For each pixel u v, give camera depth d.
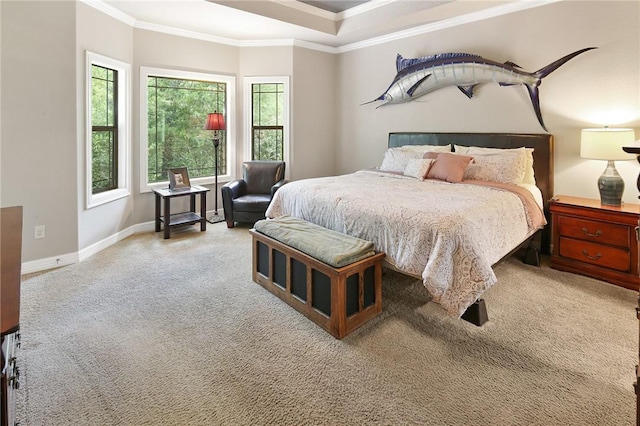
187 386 1.73
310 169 5.67
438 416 1.55
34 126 3.07
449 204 2.54
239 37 5.02
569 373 1.82
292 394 1.68
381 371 1.85
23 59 2.96
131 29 4.21
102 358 1.93
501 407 1.60
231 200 4.64
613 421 1.52
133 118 4.36
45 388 1.69
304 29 4.64
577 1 3.38
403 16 4.15
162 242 4.08
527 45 3.73
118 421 1.51
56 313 2.42
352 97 5.57
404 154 4.27
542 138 3.60
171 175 4.53
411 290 2.81
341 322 2.13
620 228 2.83
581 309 2.50
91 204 3.59
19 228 1.50
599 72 3.31
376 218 2.46
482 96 4.13
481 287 2.08
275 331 2.22
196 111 5.09
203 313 2.45
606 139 2.95
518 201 2.96
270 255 2.70
